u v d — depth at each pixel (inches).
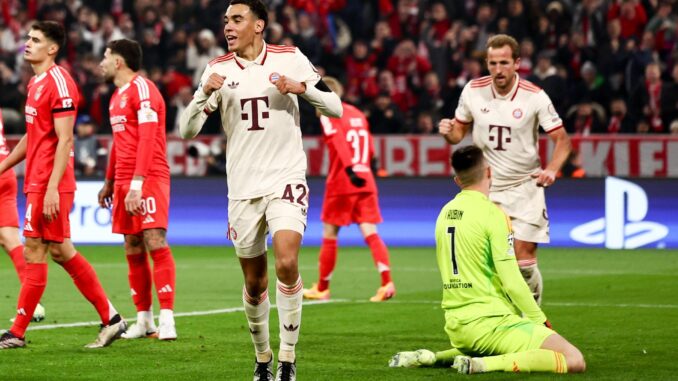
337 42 2999.5
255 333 913.5
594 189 2247.8
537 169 1154.7
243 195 900.0
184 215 2440.9
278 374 884.0
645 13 2709.2
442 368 955.3
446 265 940.0
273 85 900.0
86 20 3122.5
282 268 866.8
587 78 2511.1
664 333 1175.0
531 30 2711.6
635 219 2226.9
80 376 935.0
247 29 901.2
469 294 928.3
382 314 1366.9
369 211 1535.4
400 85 2719.0
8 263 2052.2
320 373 946.1
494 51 1109.1
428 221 2340.1
